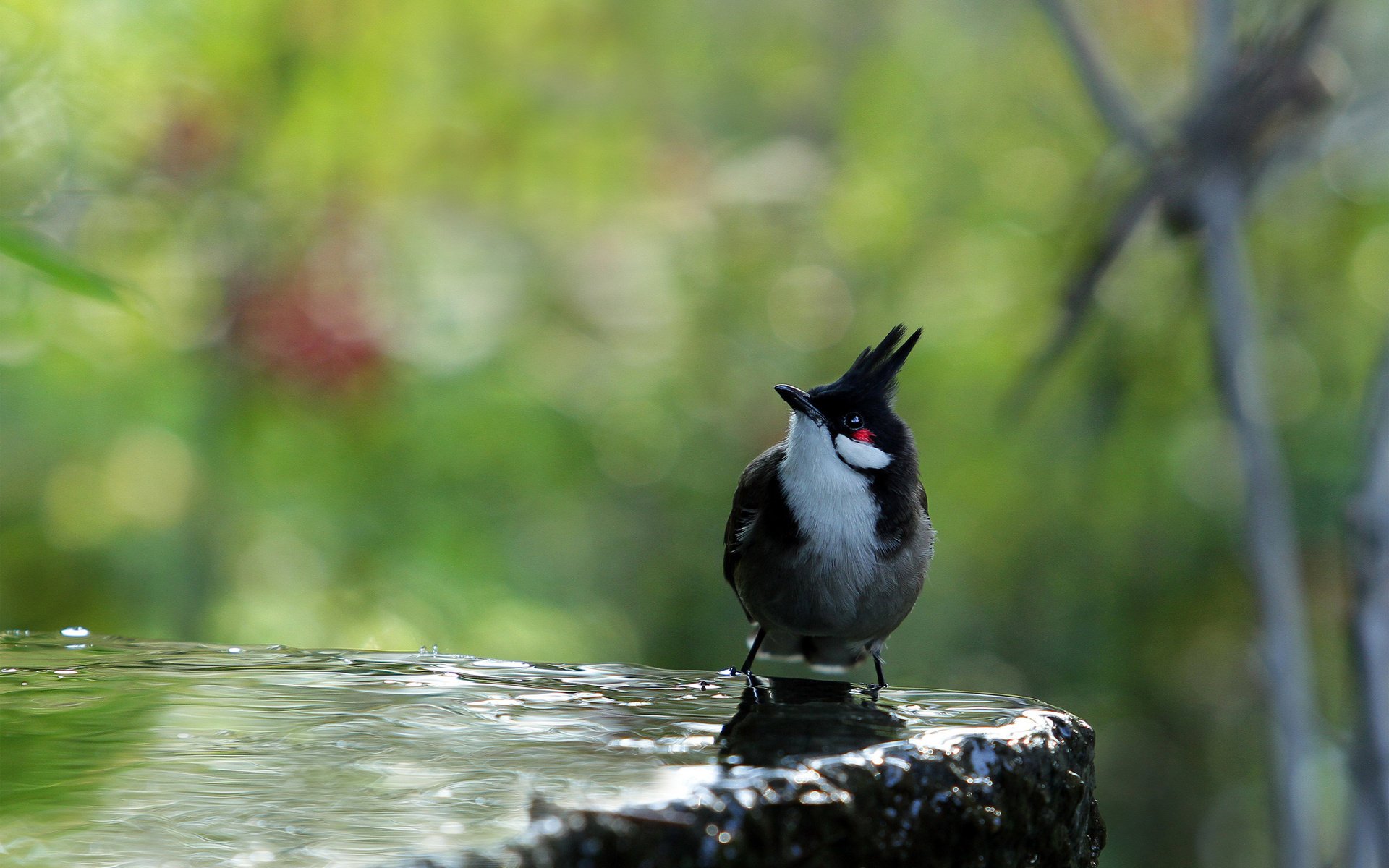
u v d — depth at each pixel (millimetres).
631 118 15336
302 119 12531
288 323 11297
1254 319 9219
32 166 10570
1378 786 8336
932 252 16078
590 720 3908
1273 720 8938
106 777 3281
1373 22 12016
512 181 14477
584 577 15398
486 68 13984
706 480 15852
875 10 18375
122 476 12188
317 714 4000
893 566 5949
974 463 15391
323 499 12375
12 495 11969
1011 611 16094
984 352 15070
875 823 3246
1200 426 14141
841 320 16203
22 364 11109
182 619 11789
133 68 10859
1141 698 16891
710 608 16266
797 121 19094
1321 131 9242
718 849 2945
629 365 15273
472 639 12281
